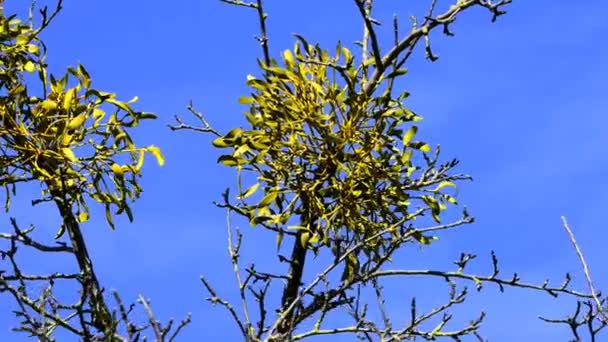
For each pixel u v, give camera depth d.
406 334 5.06
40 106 5.89
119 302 4.23
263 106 5.94
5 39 6.05
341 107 5.93
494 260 5.36
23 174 5.82
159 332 4.09
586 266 4.42
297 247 5.82
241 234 5.11
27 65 6.07
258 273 5.04
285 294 5.67
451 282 5.15
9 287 4.47
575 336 4.20
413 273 5.32
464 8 5.69
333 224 5.88
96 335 4.66
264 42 6.02
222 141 5.90
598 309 4.21
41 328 4.48
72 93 5.92
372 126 5.89
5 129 5.76
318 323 5.18
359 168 5.87
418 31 5.76
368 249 5.87
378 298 5.09
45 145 5.78
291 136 5.88
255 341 4.84
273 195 5.83
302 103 5.94
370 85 5.87
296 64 6.00
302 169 5.91
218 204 5.51
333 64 5.76
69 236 5.25
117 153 5.95
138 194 5.96
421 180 5.98
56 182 5.77
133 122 5.97
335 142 5.84
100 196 5.90
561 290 5.26
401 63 5.84
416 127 5.96
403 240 5.54
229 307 4.83
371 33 5.74
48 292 4.67
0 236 4.98
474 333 4.93
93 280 5.03
